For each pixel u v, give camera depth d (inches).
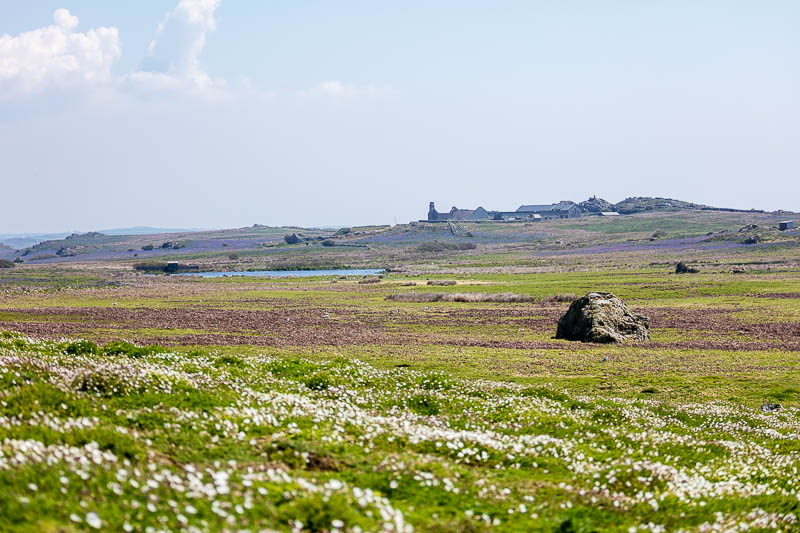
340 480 446.6
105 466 380.2
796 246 7317.9
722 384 1470.2
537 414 840.3
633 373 1593.3
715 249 7839.6
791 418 1151.6
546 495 497.0
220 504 344.8
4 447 380.5
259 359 1114.7
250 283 5477.4
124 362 869.8
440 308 3395.7
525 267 6840.6
